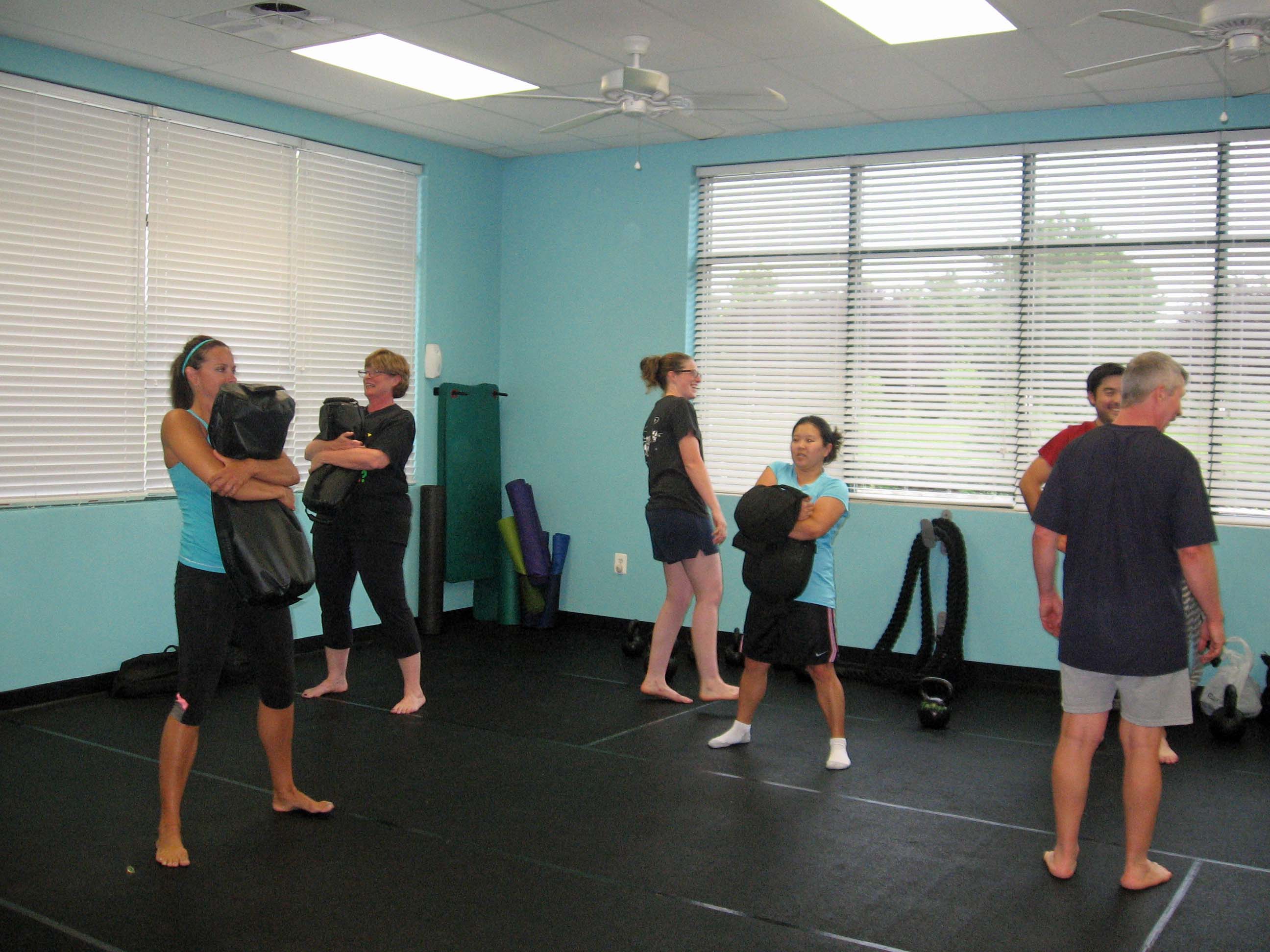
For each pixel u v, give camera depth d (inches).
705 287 258.8
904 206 235.5
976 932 111.0
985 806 149.1
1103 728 122.3
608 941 107.8
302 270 235.6
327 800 145.5
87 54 193.5
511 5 165.3
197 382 122.8
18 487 189.6
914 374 235.6
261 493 118.6
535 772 159.8
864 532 236.7
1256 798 154.4
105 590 200.8
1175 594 116.3
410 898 116.6
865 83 203.8
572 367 274.4
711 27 173.6
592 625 271.7
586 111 228.7
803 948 107.2
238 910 113.0
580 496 273.7
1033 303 224.4
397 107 230.1
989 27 170.4
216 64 199.6
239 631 129.2
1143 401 118.0
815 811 145.7
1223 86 198.4
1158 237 214.1
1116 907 117.4
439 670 223.0
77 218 195.3
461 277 273.3
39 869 122.3
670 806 146.6
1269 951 107.8
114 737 172.6
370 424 183.3
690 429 190.2
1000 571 223.8
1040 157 223.1
